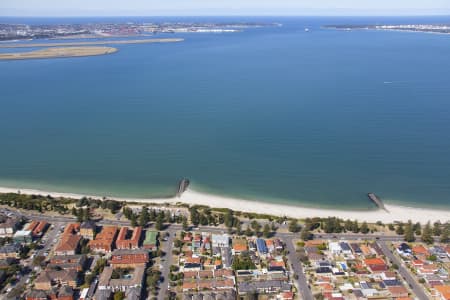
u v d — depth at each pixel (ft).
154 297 519.19
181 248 627.05
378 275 565.53
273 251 617.21
